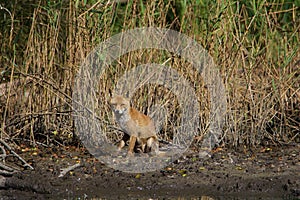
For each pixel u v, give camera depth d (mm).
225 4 13367
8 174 10836
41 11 14383
